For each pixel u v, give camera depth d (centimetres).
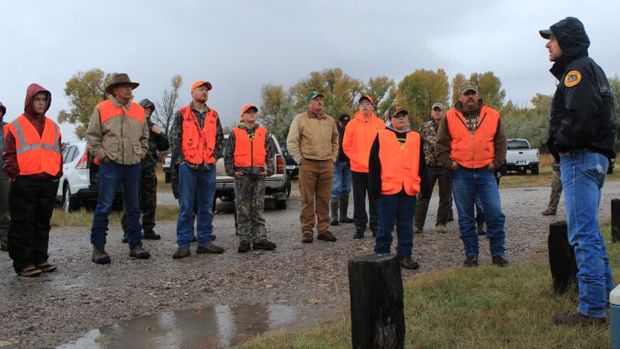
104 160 667
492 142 593
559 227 443
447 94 6053
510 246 732
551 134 395
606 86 372
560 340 349
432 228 919
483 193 595
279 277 604
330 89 5525
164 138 873
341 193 1009
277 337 395
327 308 489
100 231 687
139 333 439
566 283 441
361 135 825
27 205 626
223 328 446
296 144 788
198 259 701
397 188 603
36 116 642
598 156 376
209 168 716
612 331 309
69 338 432
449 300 449
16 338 433
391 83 5672
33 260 640
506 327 375
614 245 651
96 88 5756
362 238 825
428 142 836
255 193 749
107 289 570
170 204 1642
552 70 400
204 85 705
